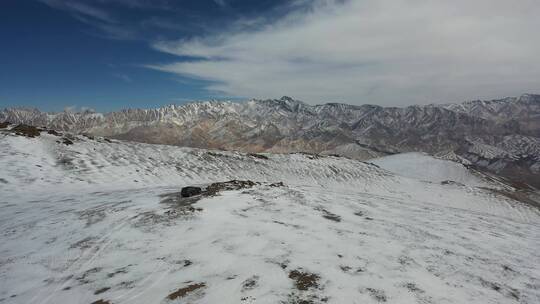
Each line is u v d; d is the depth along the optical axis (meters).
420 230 15.59
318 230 13.83
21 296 8.82
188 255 10.83
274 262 10.38
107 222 14.12
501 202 55.50
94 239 12.38
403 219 17.83
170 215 14.70
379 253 11.77
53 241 12.38
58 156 33.34
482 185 87.75
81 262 10.61
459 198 54.34
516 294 9.83
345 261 10.79
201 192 19.61
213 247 11.44
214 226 13.47
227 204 16.62
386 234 14.21
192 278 9.36
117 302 8.34
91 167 32.19
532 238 17.20
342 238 13.05
